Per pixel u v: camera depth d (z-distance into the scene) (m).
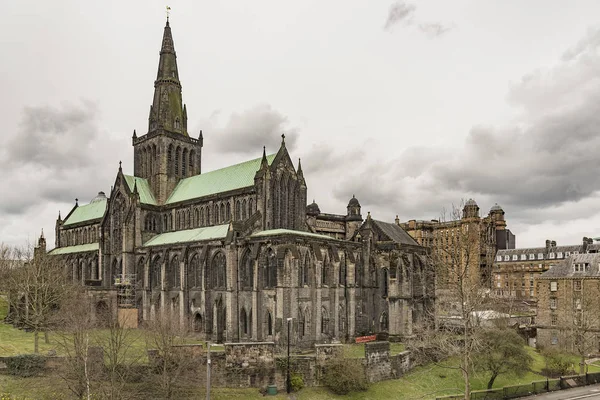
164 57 146.12
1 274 127.06
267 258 96.31
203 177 135.12
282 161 115.62
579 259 130.38
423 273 122.62
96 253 146.12
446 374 91.44
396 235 126.19
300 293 94.38
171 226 133.38
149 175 142.88
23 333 97.81
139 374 73.94
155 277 121.00
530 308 171.62
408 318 112.56
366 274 114.50
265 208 109.12
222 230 113.94
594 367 105.06
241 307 99.69
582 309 117.25
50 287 107.62
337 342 98.81
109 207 137.62
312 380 81.25
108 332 97.44
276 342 90.31
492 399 73.94
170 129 143.25
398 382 86.31
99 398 65.50
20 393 66.44
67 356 70.06
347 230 163.12
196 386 75.62
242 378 78.69
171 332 79.06
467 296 73.69
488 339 85.56
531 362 90.75
